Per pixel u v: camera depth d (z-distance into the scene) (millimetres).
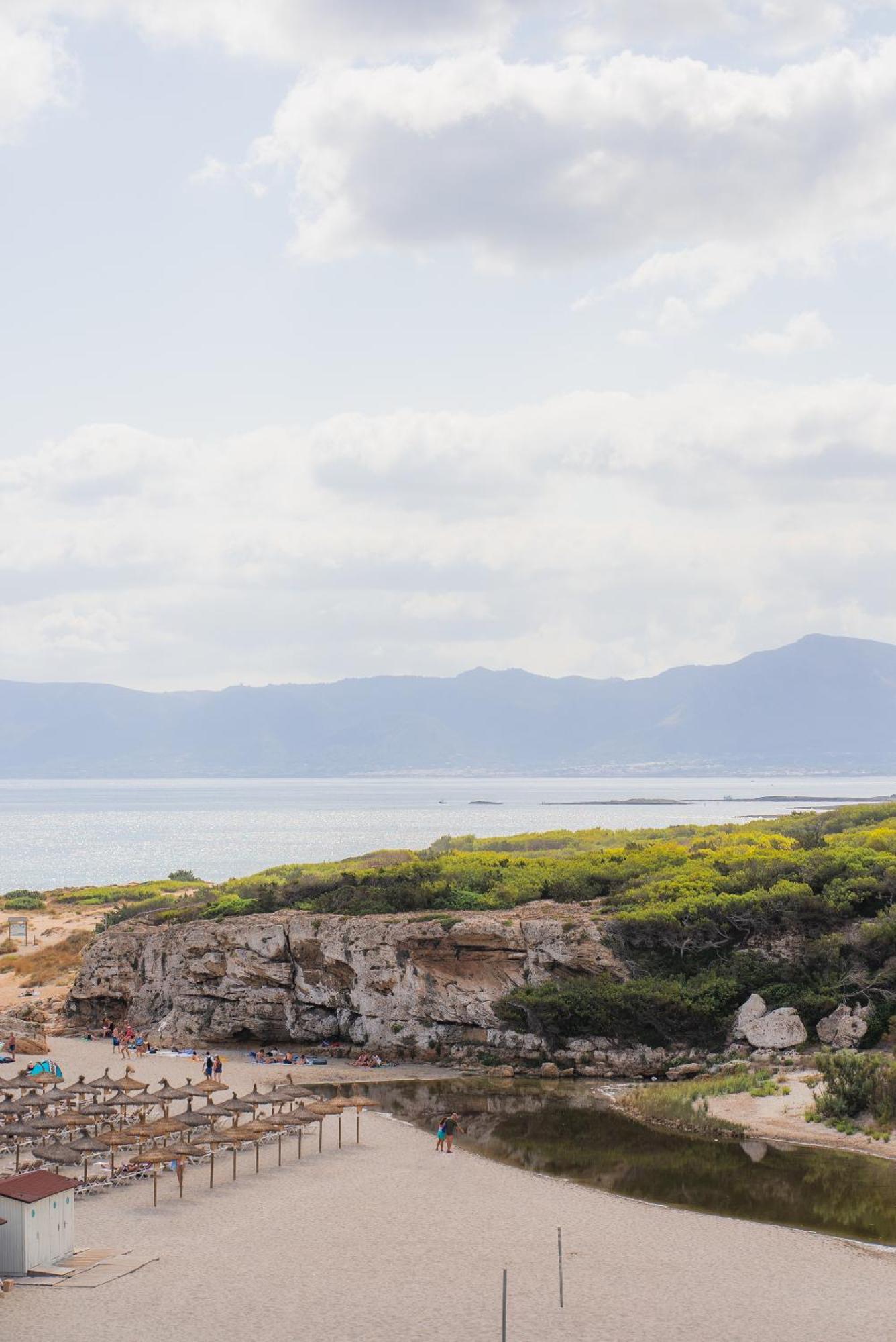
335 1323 34219
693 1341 33031
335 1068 72562
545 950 76062
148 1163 49969
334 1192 47125
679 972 75125
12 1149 52500
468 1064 73250
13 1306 35406
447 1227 42719
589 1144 54188
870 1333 33562
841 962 72062
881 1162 50656
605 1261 39188
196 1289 36781
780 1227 42469
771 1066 66750
